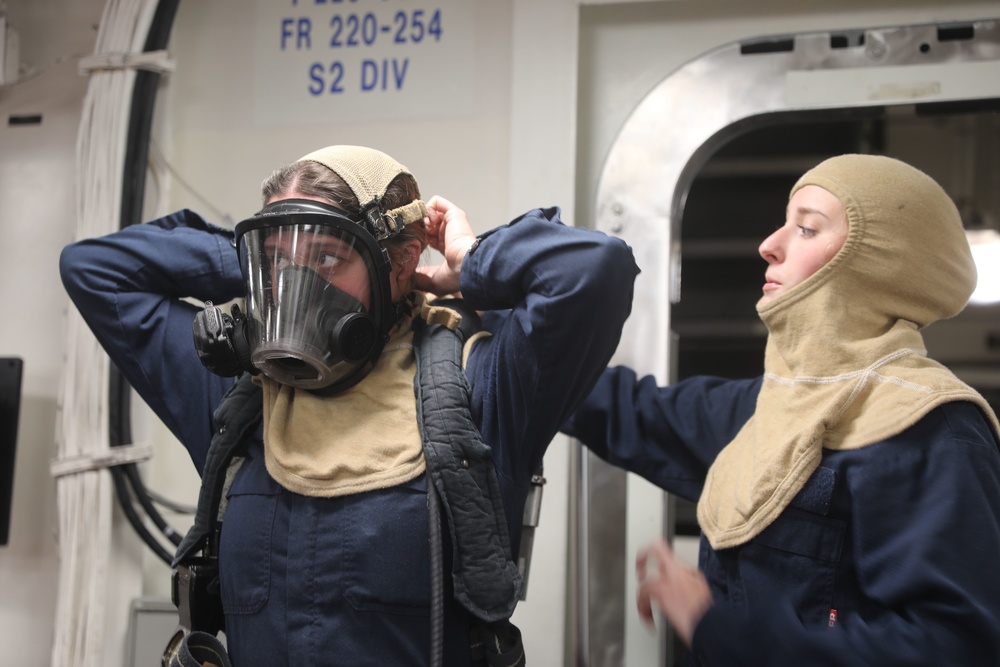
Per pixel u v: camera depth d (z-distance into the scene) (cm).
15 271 196
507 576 100
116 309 122
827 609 105
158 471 191
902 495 101
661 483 143
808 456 108
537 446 107
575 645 172
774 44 178
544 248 100
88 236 181
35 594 189
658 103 180
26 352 194
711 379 149
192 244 127
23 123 198
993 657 92
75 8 200
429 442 99
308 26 195
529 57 182
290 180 105
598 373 108
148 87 185
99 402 178
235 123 196
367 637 97
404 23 192
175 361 122
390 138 190
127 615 183
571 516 176
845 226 113
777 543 108
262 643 100
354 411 105
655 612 169
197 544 111
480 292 106
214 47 198
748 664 101
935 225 113
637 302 177
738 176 314
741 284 316
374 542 98
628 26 187
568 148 180
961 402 105
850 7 179
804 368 114
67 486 177
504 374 104
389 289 105
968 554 96
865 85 173
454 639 100
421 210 108
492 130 187
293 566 99
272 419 105
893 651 94
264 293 100
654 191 179
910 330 113
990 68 169
